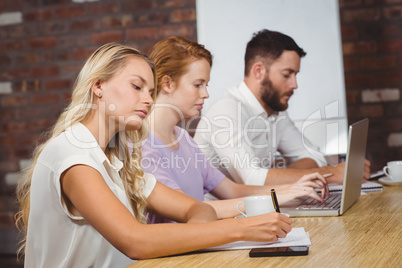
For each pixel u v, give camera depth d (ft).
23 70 12.21
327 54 10.06
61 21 11.98
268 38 10.01
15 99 12.26
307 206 5.56
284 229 4.08
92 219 3.98
